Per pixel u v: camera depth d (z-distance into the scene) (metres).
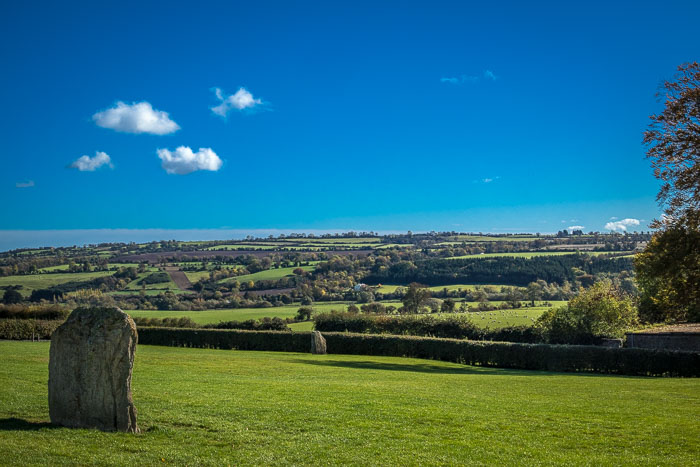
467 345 45.66
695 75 34.97
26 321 50.41
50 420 12.77
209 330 55.12
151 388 19.09
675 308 41.78
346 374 29.69
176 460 10.61
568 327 55.38
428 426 14.43
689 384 27.67
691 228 35.03
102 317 12.53
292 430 13.38
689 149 34.38
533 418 15.98
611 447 12.79
